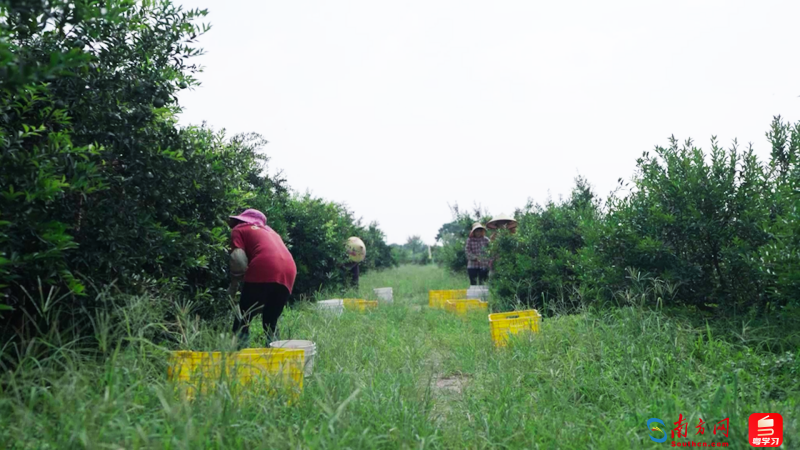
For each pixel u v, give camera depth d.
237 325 5.39
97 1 3.32
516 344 5.25
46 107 3.62
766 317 4.94
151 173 4.45
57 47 3.65
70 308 3.71
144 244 4.35
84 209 3.98
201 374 3.19
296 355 3.80
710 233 5.54
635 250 5.77
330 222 11.38
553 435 3.13
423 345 5.83
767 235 5.33
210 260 5.56
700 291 5.66
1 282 3.42
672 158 5.98
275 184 12.09
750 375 3.85
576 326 5.49
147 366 3.32
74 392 2.68
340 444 2.64
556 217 9.05
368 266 19.25
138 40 4.63
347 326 6.74
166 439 2.47
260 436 2.75
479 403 3.84
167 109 4.85
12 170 3.11
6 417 2.68
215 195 5.39
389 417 3.19
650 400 3.60
